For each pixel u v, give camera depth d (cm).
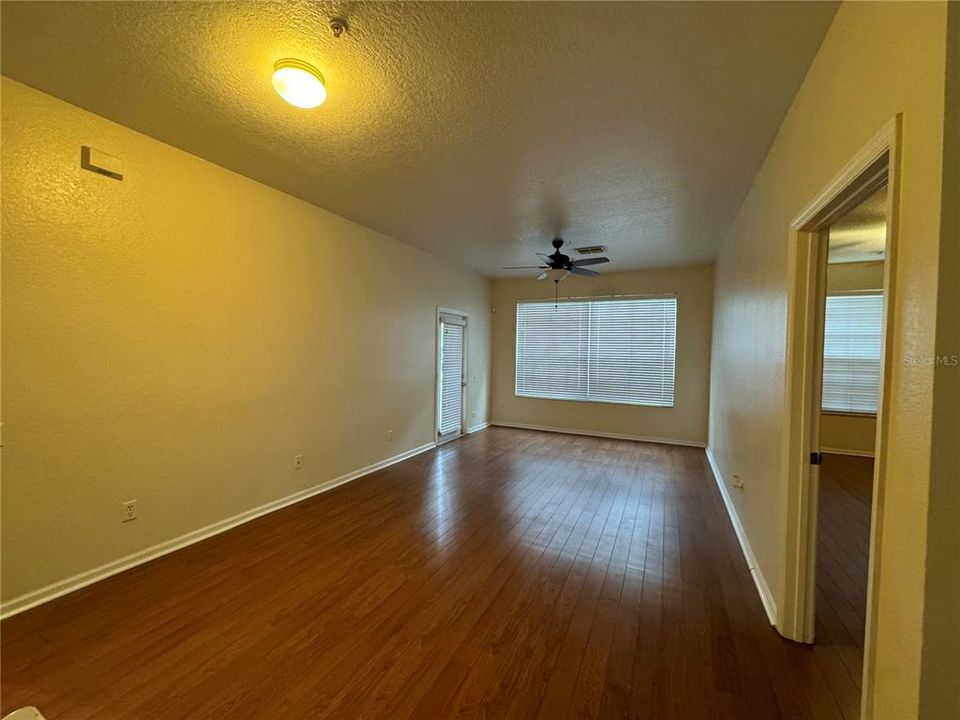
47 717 147
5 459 198
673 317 596
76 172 216
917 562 93
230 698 156
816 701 156
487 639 189
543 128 229
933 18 90
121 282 237
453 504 354
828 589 231
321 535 293
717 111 209
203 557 259
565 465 477
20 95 197
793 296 186
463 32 160
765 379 233
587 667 173
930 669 91
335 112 217
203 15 154
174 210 260
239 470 307
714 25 154
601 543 285
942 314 88
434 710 151
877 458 111
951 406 88
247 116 222
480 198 336
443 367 577
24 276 201
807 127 175
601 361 641
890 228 105
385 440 464
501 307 712
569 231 423
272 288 327
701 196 319
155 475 256
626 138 238
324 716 149
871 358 514
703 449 559
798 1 142
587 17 153
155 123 230
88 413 225
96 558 230
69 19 156
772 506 212
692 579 240
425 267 523
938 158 88
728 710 152
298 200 346
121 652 178
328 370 384
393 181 305
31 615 200
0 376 196
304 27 159
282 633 192
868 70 121
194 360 275
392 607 212
